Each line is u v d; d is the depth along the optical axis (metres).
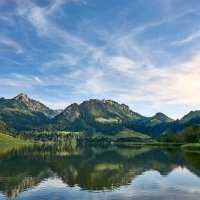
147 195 63.44
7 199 60.94
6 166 115.50
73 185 75.94
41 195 64.62
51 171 102.56
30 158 154.12
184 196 62.25
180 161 138.38
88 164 125.56
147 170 105.44
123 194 64.81
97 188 71.81
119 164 125.62
